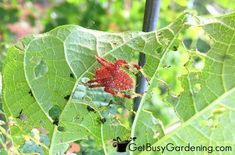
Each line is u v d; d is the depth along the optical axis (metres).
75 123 0.27
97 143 0.28
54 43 0.26
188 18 0.25
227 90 0.26
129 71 0.27
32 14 0.84
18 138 0.28
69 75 0.26
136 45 0.26
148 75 0.27
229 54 0.25
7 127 0.31
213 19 0.25
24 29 0.85
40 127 0.27
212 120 0.26
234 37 0.25
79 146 0.31
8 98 0.27
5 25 0.76
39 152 0.28
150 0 0.30
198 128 0.26
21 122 0.27
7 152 0.28
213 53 0.25
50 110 0.27
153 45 0.26
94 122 0.27
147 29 0.30
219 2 0.63
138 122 0.27
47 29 0.71
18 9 0.79
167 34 0.26
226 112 0.26
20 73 0.26
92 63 0.26
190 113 0.26
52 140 0.28
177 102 0.27
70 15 0.72
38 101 0.27
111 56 0.26
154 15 0.30
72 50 0.26
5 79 0.27
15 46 0.26
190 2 0.60
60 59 0.26
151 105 0.30
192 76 0.26
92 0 0.71
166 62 0.26
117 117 0.27
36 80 0.26
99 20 0.71
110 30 0.72
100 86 0.27
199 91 0.26
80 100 0.27
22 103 0.27
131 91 0.27
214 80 0.26
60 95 0.27
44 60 0.26
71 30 0.26
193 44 0.32
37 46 0.26
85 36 0.26
